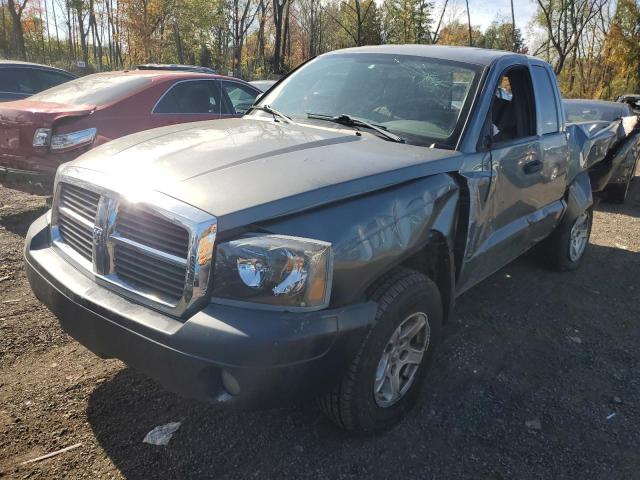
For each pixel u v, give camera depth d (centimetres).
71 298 256
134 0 3219
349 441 278
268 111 390
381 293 257
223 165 262
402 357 287
